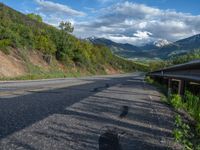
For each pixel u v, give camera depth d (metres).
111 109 9.07
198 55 40.53
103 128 6.12
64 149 4.46
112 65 111.25
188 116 9.00
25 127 5.72
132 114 8.32
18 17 64.44
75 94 13.09
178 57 46.22
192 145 5.25
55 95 12.08
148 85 25.73
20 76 29.28
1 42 34.16
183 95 13.09
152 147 4.88
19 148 4.37
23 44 41.97
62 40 59.38
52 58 51.28
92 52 92.88
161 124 6.98
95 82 26.42
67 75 45.06
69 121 6.62
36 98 10.59
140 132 5.95
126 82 29.61
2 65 30.39
